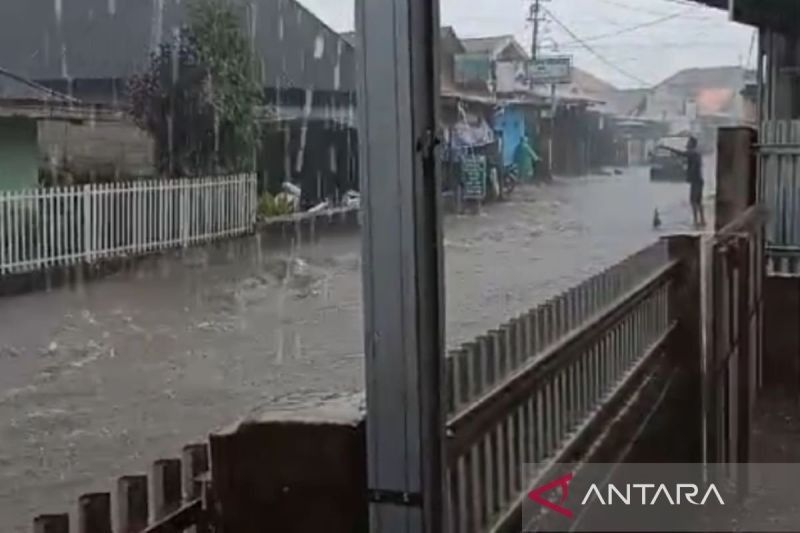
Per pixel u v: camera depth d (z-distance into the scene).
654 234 6.42
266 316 8.38
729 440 3.91
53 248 11.48
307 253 12.27
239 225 14.53
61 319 8.48
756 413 4.29
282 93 16.50
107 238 12.23
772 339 4.74
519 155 8.18
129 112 14.90
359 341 7.31
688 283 4.30
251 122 15.64
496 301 5.89
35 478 4.57
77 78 15.44
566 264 6.76
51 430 5.32
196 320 8.31
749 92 7.45
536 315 3.08
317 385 6.04
